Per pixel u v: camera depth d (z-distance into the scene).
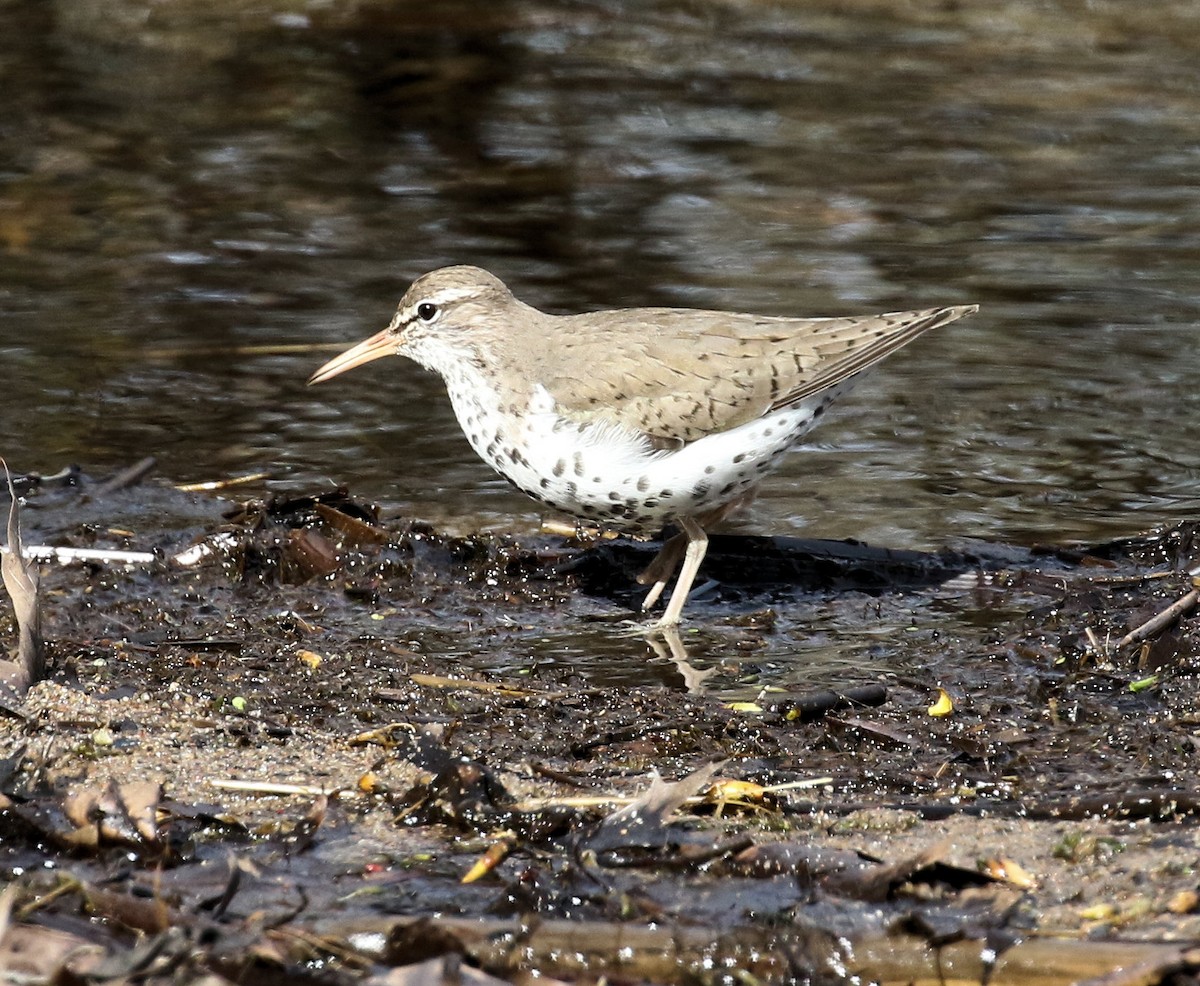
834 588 12.50
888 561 12.81
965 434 15.39
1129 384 16.39
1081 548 12.95
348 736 9.70
